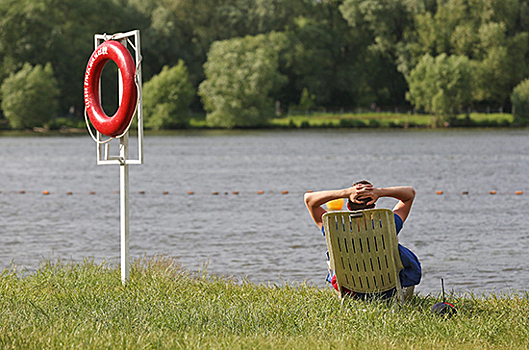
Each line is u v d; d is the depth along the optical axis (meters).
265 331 9.50
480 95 141.25
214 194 37.81
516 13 138.38
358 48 164.12
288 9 161.25
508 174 47.00
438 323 9.92
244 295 12.07
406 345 8.77
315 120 141.62
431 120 137.00
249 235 23.98
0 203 34.41
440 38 143.00
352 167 54.22
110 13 153.62
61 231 25.41
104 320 9.84
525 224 25.59
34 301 11.18
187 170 53.03
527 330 9.62
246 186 41.66
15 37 143.75
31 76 134.88
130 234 24.48
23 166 57.88
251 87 138.12
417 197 34.81
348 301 10.79
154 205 33.19
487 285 15.85
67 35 148.88
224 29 160.75
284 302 11.41
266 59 138.75
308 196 11.39
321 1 166.38
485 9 137.12
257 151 74.88
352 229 10.61
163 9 154.88
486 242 21.80
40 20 143.00
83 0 151.25
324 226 10.70
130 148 82.56
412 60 146.75
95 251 21.22
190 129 142.12
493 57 133.75
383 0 147.88
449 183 41.78
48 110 136.62
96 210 31.70
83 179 47.12
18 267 18.31
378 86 164.38
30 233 24.91
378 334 9.38
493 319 10.16
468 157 62.88
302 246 21.73
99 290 12.14
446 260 18.94
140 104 12.70
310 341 8.87
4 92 136.50
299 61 157.38
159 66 159.12
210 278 14.34
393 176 46.66
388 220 10.55
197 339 8.81
